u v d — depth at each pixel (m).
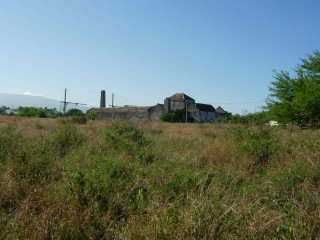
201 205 4.51
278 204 5.20
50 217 4.51
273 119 20.38
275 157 8.57
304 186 5.64
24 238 4.16
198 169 7.44
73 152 8.84
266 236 4.10
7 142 8.35
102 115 84.19
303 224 4.21
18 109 82.12
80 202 5.08
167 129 25.69
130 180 5.91
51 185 5.80
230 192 5.57
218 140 11.11
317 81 20.03
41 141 9.34
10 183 5.73
